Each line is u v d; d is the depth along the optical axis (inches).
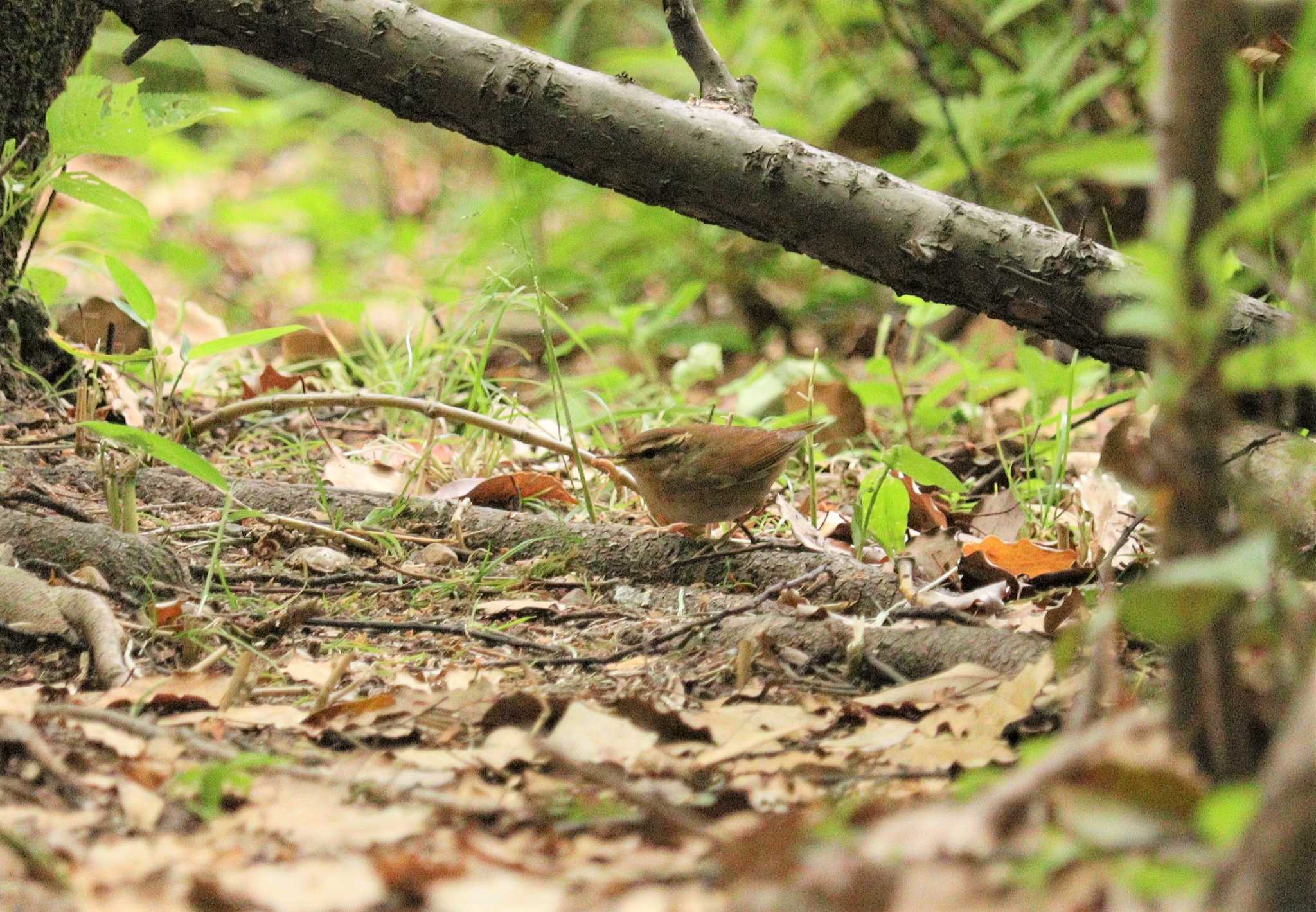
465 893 173.2
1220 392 152.9
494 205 737.6
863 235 351.6
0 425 413.7
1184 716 165.0
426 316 562.6
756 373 583.5
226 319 719.7
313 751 235.6
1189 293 150.0
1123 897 152.2
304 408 456.4
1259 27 309.9
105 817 204.8
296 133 950.4
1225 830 142.3
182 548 361.1
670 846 195.6
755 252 757.9
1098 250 339.9
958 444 543.2
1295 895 125.6
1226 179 193.8
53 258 498.0
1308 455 287.3
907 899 154.6
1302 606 175.9
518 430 410.0
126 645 279.7
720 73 372.2
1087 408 446.3
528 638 313.0
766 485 377.4
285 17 355.6
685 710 261.4
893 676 279.6
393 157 962.7
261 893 175.8
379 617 327.6
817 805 208.1
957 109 608.7
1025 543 354.0
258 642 302.5
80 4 408.2
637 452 371.2
